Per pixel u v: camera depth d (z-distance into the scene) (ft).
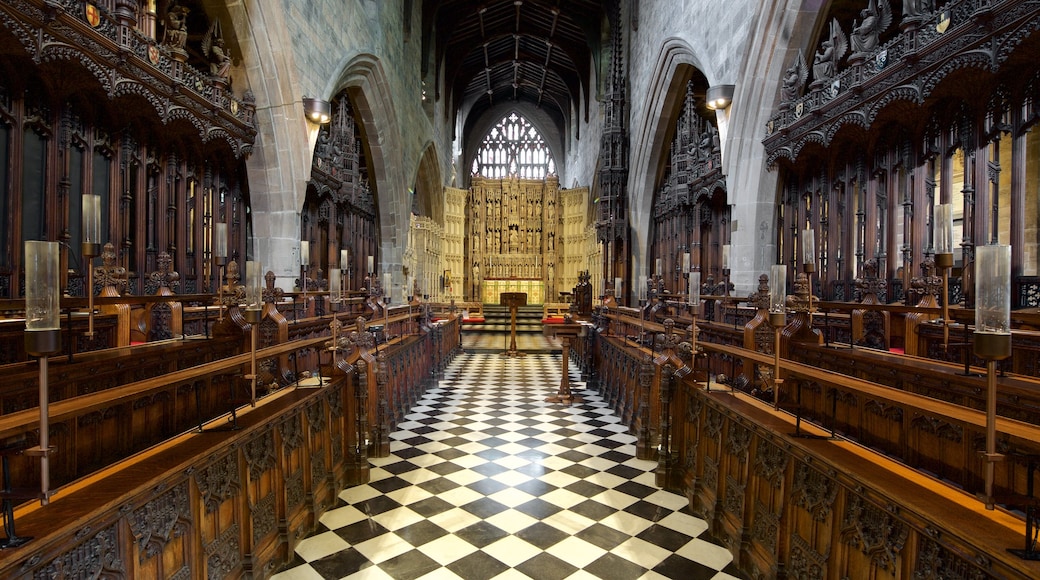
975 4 15.65
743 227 31.53
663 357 16.28
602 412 25.96
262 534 10.71
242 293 17.29
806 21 27.71
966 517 6.21
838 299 26.12
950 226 10.99
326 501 14.33
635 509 14.48
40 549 5.41
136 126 22.86
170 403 12.78
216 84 25.89
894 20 28.73
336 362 16.06
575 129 98.37
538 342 57.11
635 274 57.88
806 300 16.33
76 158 20.04
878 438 11.60
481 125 115.85
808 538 9.07
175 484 7.84
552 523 13.61
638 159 55.98
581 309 50.55
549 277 90.99
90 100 20.18
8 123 16.99
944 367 10.73
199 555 8.47
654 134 51.85
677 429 15.92
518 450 19.80
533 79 104.88
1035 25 13.88
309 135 32.24
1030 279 15.89
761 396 15.64
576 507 14.61
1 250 16.89
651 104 50.98
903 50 18.66
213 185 28.86
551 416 25.12
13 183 17.12
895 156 22.30
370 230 53.57
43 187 18.45
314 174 36.88
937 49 17.08
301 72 31.63
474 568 11.39
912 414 10.45
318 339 16.21
